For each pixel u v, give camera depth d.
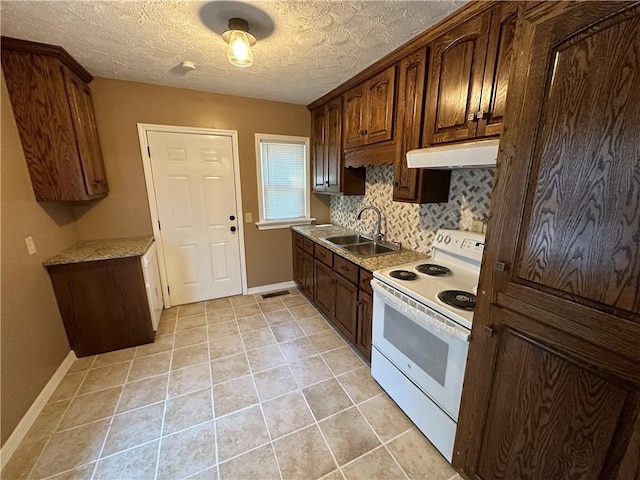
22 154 1.87
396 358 1.72
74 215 2.56
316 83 2.57
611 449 0.80
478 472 1.22
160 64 2.15
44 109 1.93
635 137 0.67
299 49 1.88
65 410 1.73
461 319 1.24
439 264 1.99
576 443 0.87
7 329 1.56
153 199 2.83
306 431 1.59
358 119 2.43
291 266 3.72
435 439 1.47
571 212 0.81
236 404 1.79
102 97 2.48
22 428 1.55
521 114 0.90
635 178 0.68
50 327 1.98
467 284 1.63
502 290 1.03
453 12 1.45
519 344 0.99
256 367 2.15
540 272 0.90
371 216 2.94
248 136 3.12
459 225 1.99
